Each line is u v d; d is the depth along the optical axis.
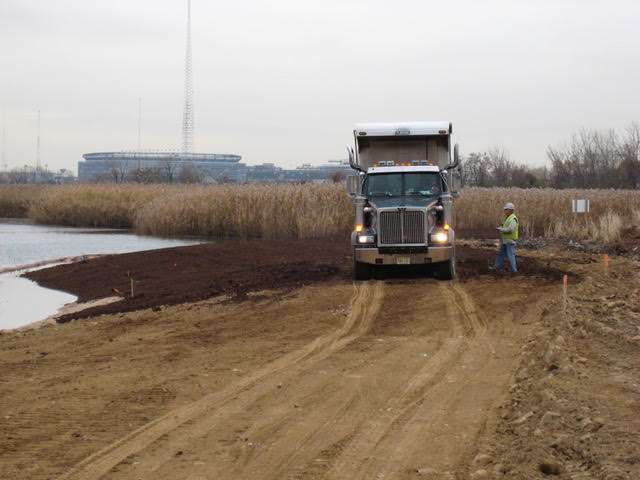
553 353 10.53
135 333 14.21
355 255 18.91
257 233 41.00
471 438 7.78
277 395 9.62
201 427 8.39
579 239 31.27
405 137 20.98
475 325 13.86
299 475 6.89
